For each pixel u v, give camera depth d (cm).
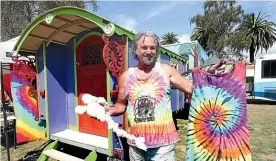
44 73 420
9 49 653
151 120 193
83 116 430
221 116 230
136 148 199
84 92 419
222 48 2991
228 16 3194
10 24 1747
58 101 438
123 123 311
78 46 425
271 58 1241
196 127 231
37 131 448
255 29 3039
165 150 193
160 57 482
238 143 224
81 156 404
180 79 214
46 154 370
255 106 1206
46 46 420
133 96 199
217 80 231
